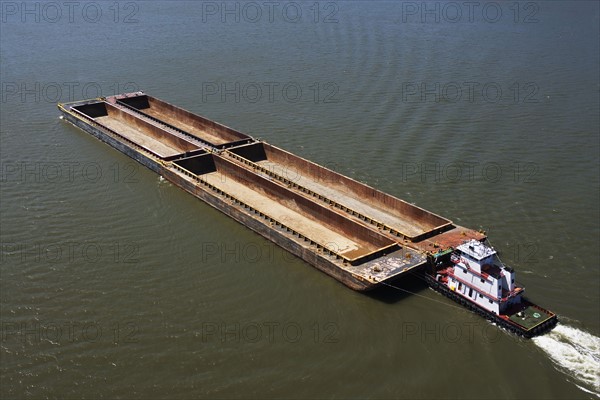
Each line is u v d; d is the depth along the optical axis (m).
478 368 38.59
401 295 45.53
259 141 71.50
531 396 36.47
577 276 47.12
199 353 39.97
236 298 45.41
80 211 57.97
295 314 43.78
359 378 38.06
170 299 45.16
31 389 37.12
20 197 60.47
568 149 68.44
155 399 36.44
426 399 36.44
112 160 70.50
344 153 69.12
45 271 48.34
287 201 60.88
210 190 59.84
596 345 40.12
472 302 43.31
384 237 50.44
